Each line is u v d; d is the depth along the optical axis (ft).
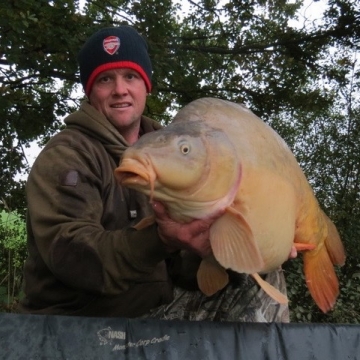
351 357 6.33
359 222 23.22
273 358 6.05
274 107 33.40
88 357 5.56
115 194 6.82
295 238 6.42
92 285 5.78
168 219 5.15
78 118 7.04
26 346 5.49
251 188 5.26
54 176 6.33
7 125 28.58
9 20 20.98
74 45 23.75
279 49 35.04
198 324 5.94
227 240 5.00
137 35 7.95
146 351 5.70
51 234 6.01
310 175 26.84
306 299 18.08
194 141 4.86
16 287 19.01
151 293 7.04
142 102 7.97
